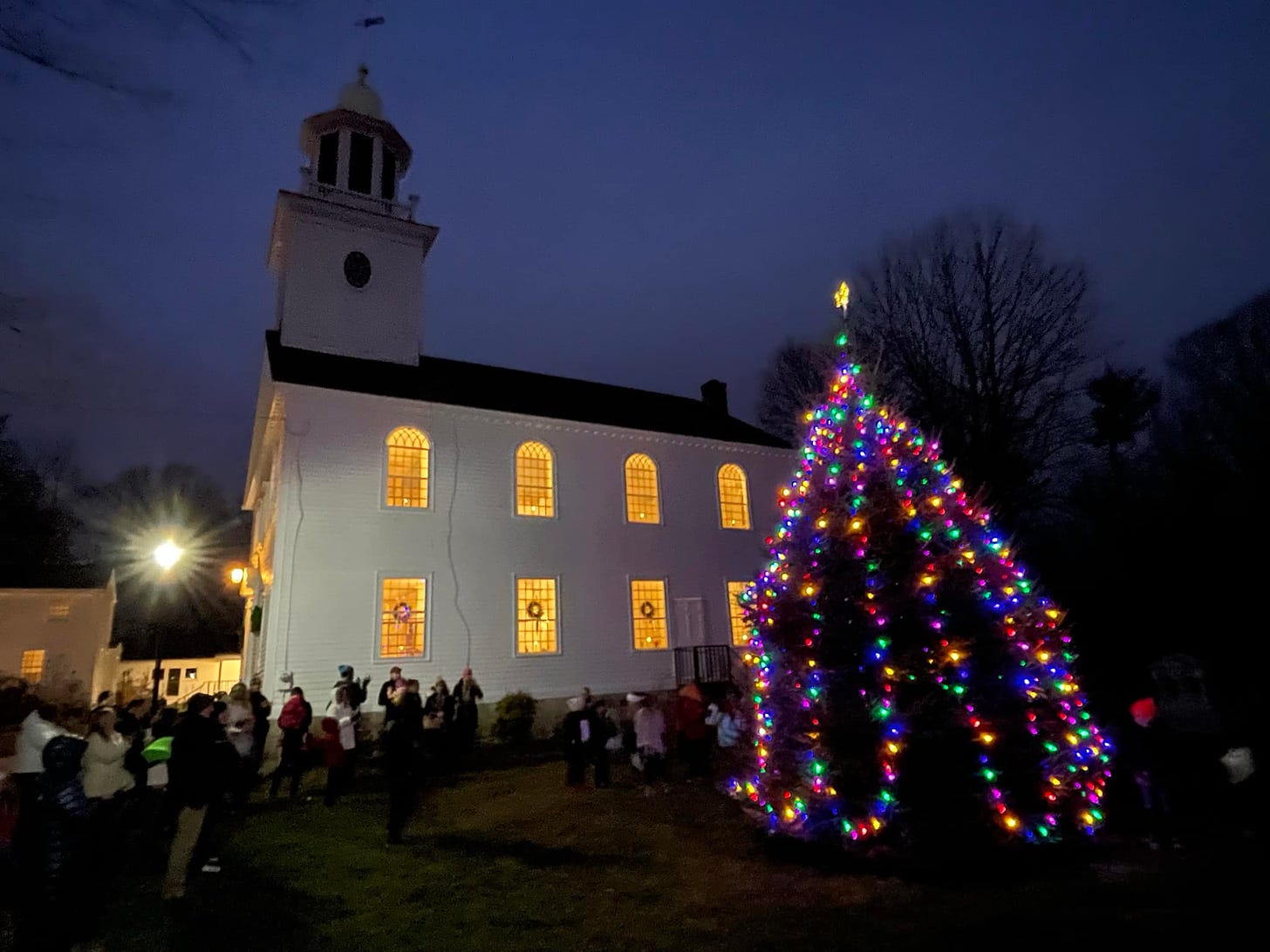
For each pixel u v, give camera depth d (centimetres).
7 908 495
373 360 2164
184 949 567
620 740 1564
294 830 930
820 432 829
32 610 3478
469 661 1775
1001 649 711
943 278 2784
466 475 1892
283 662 1580
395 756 890
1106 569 2369
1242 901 560
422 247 2322
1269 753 1002
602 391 2669
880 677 698
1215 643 1898
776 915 588
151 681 4272
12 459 2738
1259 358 2552
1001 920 548
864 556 736
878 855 673
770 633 793
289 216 2172
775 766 775
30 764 484
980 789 671
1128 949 489
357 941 578
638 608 2056
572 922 602
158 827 863
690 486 2250
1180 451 2508
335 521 1705
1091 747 736
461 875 739
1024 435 2677
